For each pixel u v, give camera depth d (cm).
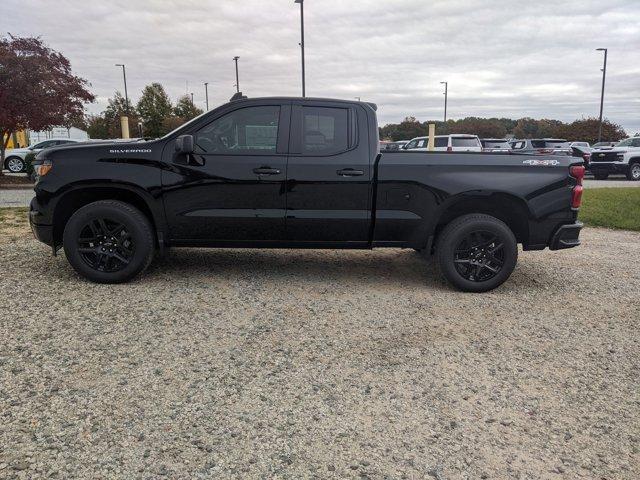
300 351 383
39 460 252
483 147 2283
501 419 302
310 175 518
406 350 392
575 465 263
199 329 418
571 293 548
